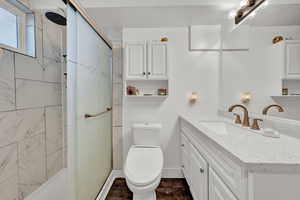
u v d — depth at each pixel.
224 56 2.14
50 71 1.93
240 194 0.80
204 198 1.32
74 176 1.25
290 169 0.74
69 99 1.18
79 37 1.32
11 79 1.41
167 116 2.32
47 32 1.87
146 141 2.15
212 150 1.16
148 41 2.17
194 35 2.24
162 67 2.17
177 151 2.32
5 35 1.44
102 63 1.91
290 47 1.21
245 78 1.76
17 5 1.54
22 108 1.52
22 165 1.52
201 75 2.29
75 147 1.27
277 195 0.74
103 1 1.79
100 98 1.85
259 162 0.74
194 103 2.29
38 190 1.71
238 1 1.74
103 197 1.84
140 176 1.42
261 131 1.34
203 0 1.76
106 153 2.10
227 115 2.07
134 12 1.90
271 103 1.40
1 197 1.32
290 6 1.22
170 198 1.85
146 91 2.31
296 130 1.14
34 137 1.67
